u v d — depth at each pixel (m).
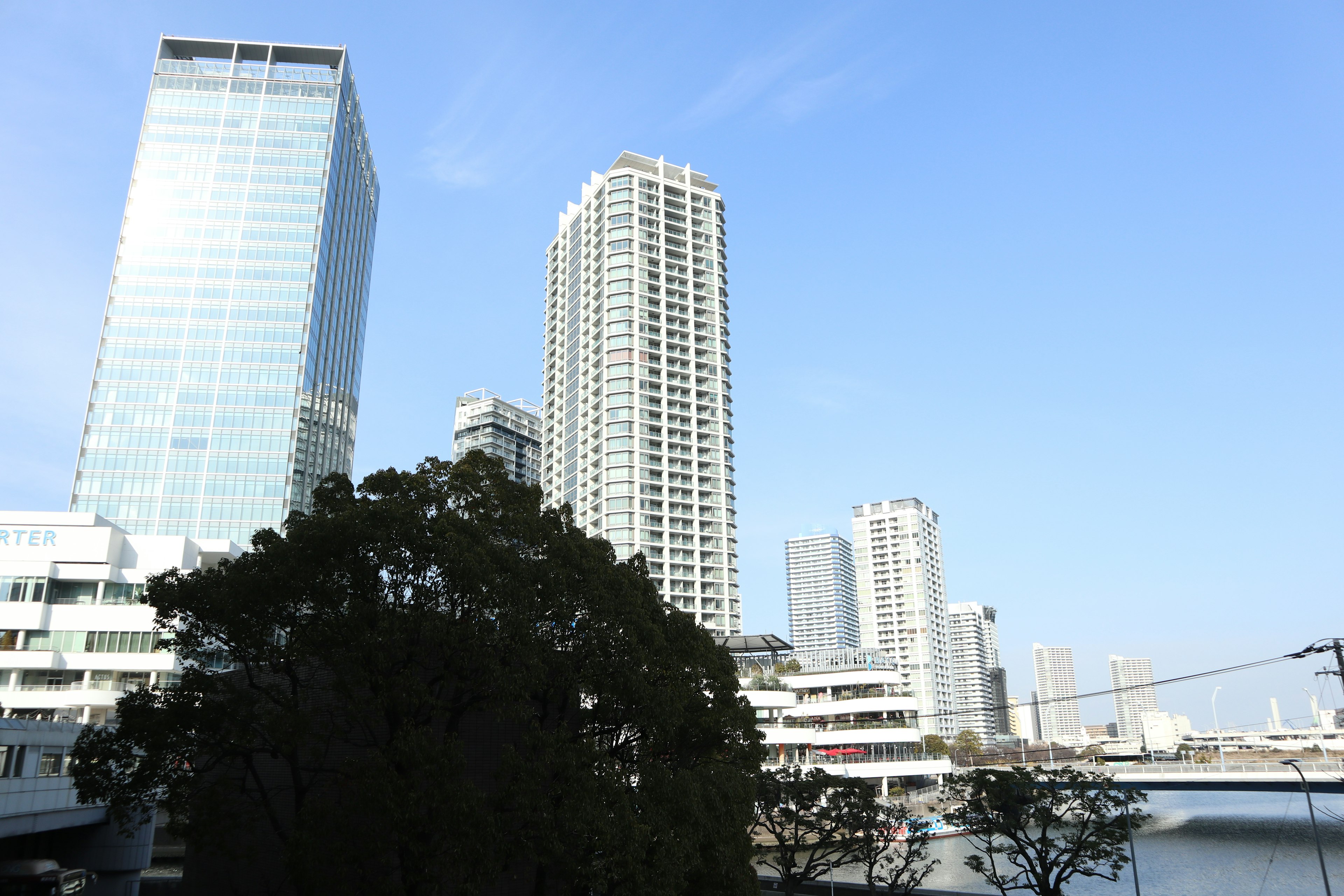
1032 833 99.50
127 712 31.39
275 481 137.75
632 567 39.56
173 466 137.12
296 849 27.61
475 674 31.70
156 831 79.88
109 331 142.88
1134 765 121.75
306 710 33.34
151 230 148.75
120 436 137.75
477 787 29.53
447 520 31.70
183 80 158.88
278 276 148.38
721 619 159.88
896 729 122.75
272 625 31.86
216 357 143.25
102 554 92.06
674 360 176.50
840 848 59.19
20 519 92.31
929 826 63.09
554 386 196.12
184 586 32.59
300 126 158.62
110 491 134.88
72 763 32.66
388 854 29.19
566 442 186.50
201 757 39.78
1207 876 80.94
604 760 32.00
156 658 86.94
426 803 28.03
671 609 39.34
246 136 156.50
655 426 168.88
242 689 33.59
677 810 31.42
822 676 135.38
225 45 165.88
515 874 38.16
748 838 35.38
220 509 135.75
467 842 27.67
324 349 155.75
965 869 83.31
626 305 174.25
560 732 31.47
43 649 86.31
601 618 33.44
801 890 59.72
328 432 158.50
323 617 31.33
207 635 32.47
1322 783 100.06
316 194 154.25
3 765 43.09
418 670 31.98
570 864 29.30
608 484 162.25
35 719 47.72
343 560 31.34
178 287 146.12
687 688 35.81
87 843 55.56
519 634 31.03
